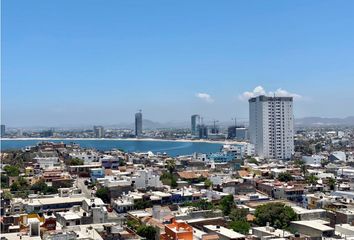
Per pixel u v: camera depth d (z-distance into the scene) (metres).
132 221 196.62
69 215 191.75
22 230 154.88
